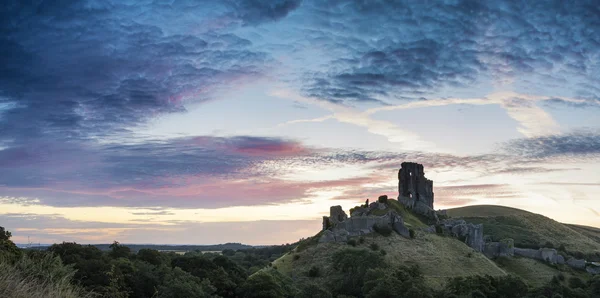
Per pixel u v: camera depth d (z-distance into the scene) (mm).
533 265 196625
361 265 150375
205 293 111625
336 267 156875
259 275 133875
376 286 131000
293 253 178500
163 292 104500
